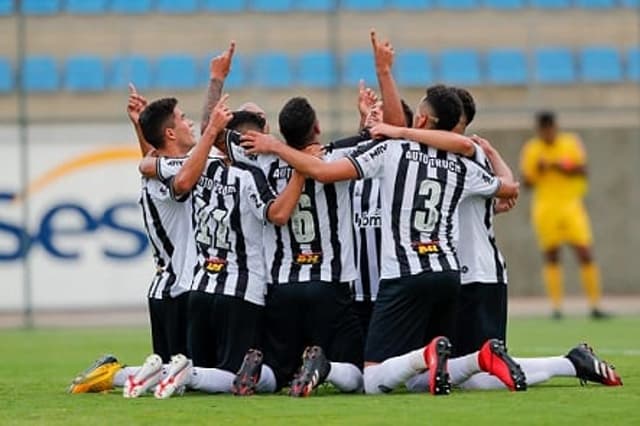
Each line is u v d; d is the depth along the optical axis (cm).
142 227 6612
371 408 2525
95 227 6588
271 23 8656
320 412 2472
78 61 8644
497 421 2317
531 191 8156
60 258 6575
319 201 2848
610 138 8325
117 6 8950
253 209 2831
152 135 3003
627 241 8281
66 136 6588
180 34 8669
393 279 2819
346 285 2875
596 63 9062
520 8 8938
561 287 8206
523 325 6225
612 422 2305
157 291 3019
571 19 9044
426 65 8888
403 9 8838
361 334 2923
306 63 8631
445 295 2822
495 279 2997
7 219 6575
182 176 2864
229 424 2325
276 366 2919
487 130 8200
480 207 2992
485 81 8719
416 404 2581
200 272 2900
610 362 3897
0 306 6575
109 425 2341
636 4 9344
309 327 2878
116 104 8294
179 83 8600
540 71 8988
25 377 3703
